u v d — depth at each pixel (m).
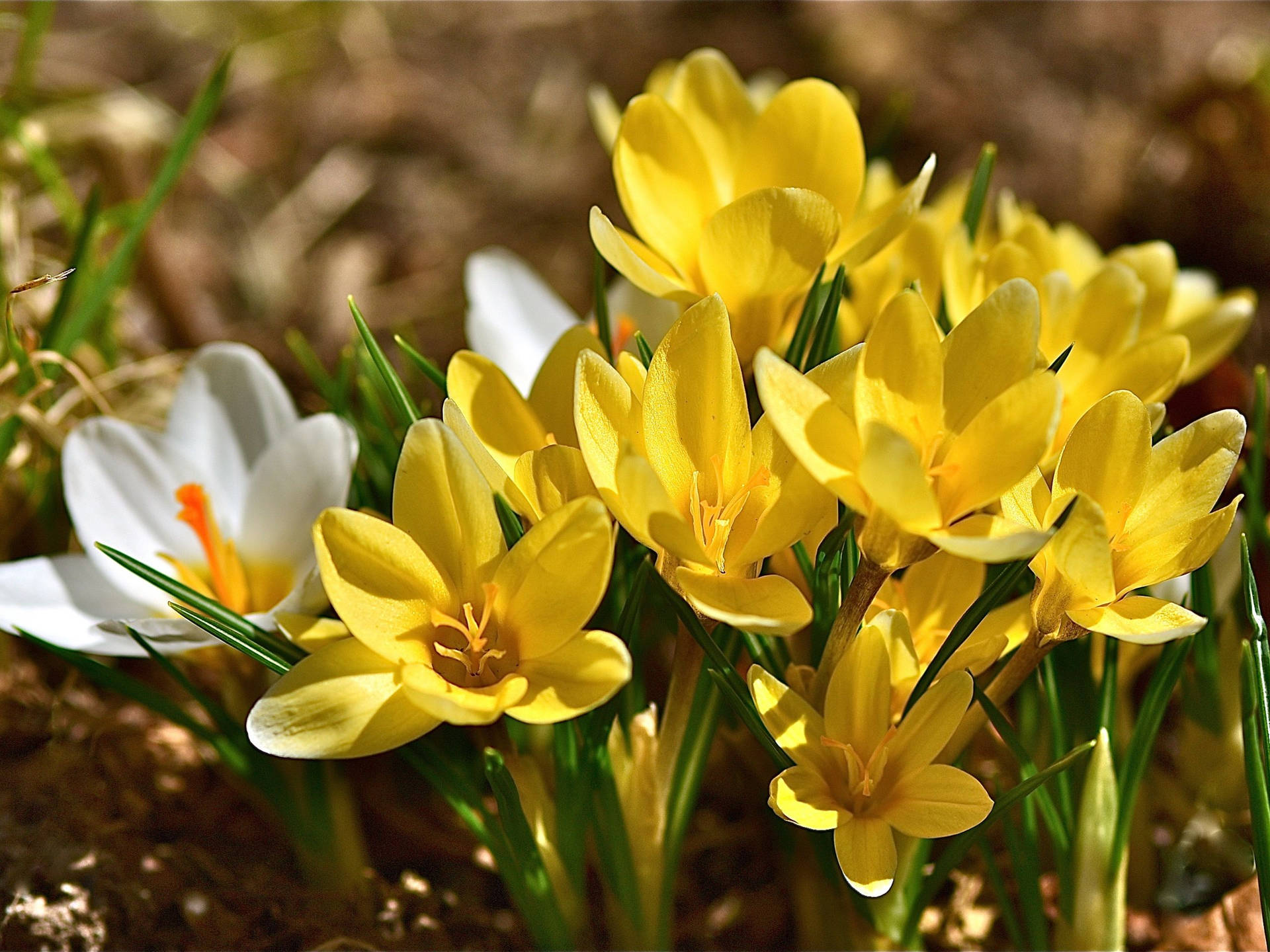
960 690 0.48
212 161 0.96
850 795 0.49
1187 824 0.56
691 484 0.48
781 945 0.55
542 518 0.48
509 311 0.57
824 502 0.48
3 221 0.62
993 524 0.47
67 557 0.53
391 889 0.55
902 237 0.55
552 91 1.07
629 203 0.51
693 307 0.48
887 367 0.47
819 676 0.49
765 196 0.50
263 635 0.51
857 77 0.97
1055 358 0.53
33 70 0.71
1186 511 0.49
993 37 1.01
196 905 0.54
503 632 0.48
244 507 0.53
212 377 0.55
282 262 0.94
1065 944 0.52
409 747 0.52
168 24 1.07
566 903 0.52
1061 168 0.92
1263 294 0.82
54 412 0.58
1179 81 0.97
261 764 0.53
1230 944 0.54
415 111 1.06
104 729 0.57
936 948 0.55
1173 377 0.52
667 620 0.53
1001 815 0.50
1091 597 0.48
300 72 1.06
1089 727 0.53
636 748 0.50
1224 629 0.54
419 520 0.48
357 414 0.67
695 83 0.54
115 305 0.64
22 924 0.53
